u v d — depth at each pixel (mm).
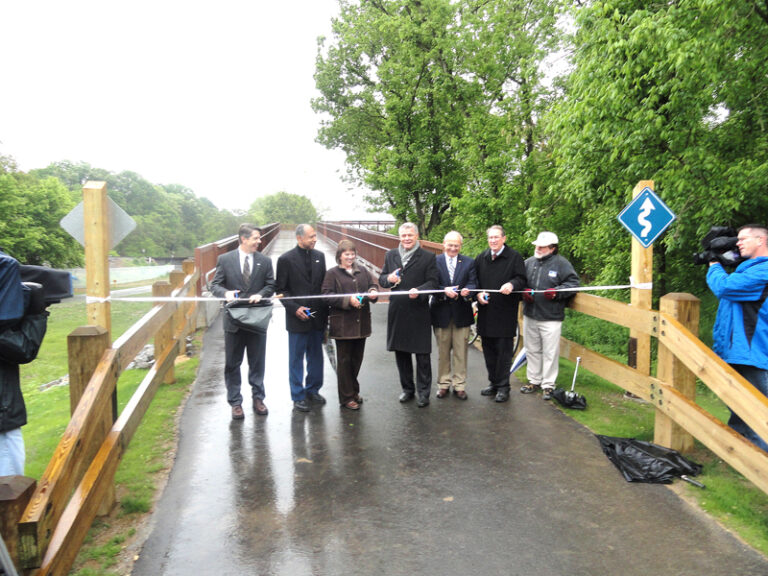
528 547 3355
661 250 7828
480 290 6082
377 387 6754
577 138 7289
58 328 20375
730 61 6348
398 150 18203
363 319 5848
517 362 6977
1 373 3205
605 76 6809
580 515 3730
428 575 3094
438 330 6258
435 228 19047
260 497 4023
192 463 4609
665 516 3705
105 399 3453
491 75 14828
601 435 4992
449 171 17766
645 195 5035
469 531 3543
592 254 9578
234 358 5637
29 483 2428
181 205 146375
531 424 5453
